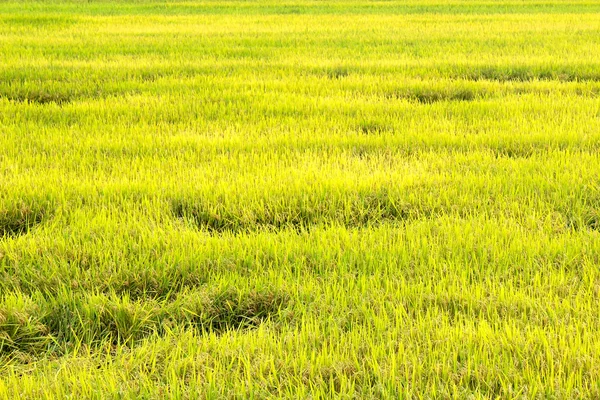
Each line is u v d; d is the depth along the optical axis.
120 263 4.62
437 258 4.71
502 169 6.61
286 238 5.00
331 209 5.65
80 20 21.81
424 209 5.73
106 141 7.54
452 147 7.45
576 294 4.21
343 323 3.93
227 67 12.51
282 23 20.97
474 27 19.36
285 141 7.60
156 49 14.92
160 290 4.44
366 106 9.27
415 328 3.78
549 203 5.74
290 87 10.69
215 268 4.64
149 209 5.58
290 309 4.15
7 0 32.06
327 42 16.20
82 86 10.59
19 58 13.12
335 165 6.66
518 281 4.43
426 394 3.21
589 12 25.34
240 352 3.59
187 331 3.86
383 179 6.20
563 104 9.35
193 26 19.95
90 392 3.27
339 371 3.39
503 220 5.38
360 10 26.72
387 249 4.87
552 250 4.80
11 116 8.73
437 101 9.99
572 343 3.56
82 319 4.03
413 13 25.34
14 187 5.95
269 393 3.25
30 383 3.35
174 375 3.36
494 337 3.68
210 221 5.57
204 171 6.43
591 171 6.41
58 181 6.13
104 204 5.74
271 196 5.82
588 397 3.19
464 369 3.37
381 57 13.79
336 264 4.68
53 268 4.54
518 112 8.91
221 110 9.14
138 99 9.66
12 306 4.06
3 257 4.71
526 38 16.55
